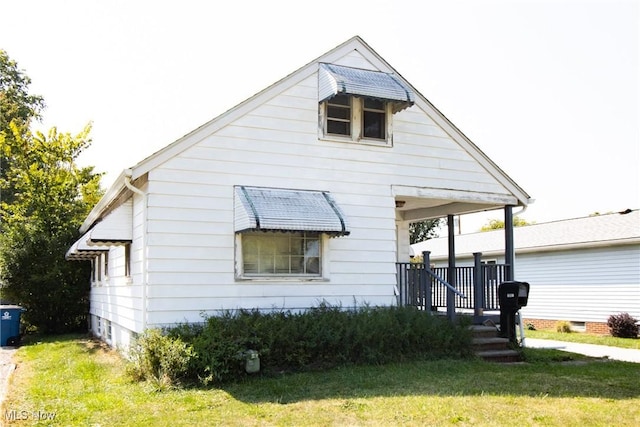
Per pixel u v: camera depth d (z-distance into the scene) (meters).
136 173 10.77
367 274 12.75
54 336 19.67
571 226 25.84
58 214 22.00
